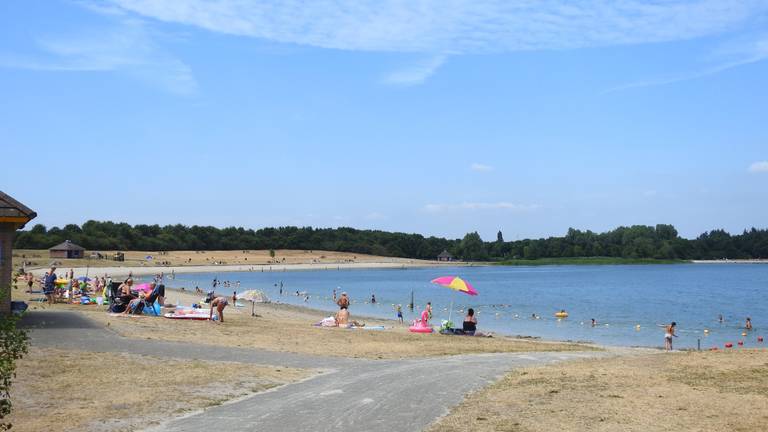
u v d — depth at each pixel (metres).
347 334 24.84
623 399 11.90
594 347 24.86
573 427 9.84
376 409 11.20
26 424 9.78
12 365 7.59
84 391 12.09
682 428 9.76
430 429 9.80
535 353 20.61
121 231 189.12
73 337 18.52
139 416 10.48
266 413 10.84
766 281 115.31
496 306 63.88
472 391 12.93
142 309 26.94
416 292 88.25
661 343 35.59
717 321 49.19
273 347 19.34
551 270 186.62
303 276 146.88
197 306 35.56
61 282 35.12
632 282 114.06
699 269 184.00
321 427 9.91
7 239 21.31
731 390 12.75
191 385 13.03
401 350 20.11
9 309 21.45
